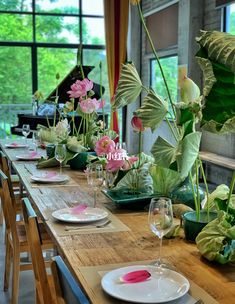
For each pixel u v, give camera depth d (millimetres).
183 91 1862
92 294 1419
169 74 8266
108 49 9484
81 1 9516
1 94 9320
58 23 9438
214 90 1456
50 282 2246
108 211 2402
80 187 2988
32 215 1933
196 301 1370
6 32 9195
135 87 2227
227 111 1466
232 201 1896
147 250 1820
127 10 9305
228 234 1655
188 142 1704
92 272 1589
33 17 9297
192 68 7145
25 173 3469
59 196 2727
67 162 3680
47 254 3615
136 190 2518
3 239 4562
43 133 4211
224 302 1366
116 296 1375
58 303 1336
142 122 1966
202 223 1879
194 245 1885
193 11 7035
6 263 3363
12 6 9156
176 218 2201
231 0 6078
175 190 2268
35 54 9398
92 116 3719
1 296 3318
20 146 5020
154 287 1443
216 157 6262
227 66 1375
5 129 9367
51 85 9562
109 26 9422
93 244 1887
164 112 1957
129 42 9484
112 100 2354
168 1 7891
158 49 8523
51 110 7301
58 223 2164
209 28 6863
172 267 1646
